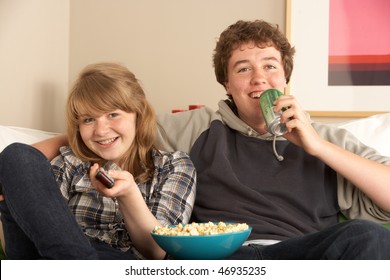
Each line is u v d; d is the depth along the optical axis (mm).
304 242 1223
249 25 1729
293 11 2488
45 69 2387
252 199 1576
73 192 1544
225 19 2533
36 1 2293
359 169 1536
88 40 2617
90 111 1499
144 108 1595
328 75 2475
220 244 1141
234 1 2527
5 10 2068
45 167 1191
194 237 1119
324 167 1657
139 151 1588
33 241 1137
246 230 1181
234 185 1592
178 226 1229
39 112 2336
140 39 2582
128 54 2586
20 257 1233
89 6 2617
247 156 1678
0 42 2023
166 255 1407
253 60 1690
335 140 1708
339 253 1106
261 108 1564
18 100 2156
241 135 1729
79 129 1562
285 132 1551
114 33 2600
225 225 1220
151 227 1350
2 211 1213
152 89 2572
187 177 1580
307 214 1598
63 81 2574
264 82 1681
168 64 2562
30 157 1182
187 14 2557
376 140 1884
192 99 2545
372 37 2455
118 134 1530
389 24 2447
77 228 1156
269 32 1709
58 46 2518
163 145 1743
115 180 1267
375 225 1096
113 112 1518
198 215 1606
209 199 1610
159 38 2572
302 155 1662
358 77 2457
